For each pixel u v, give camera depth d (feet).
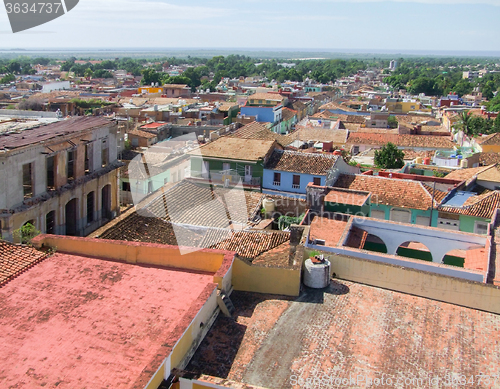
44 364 35.68
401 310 47.93
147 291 46.11
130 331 39.83
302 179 127.44
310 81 590.55
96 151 118.01
